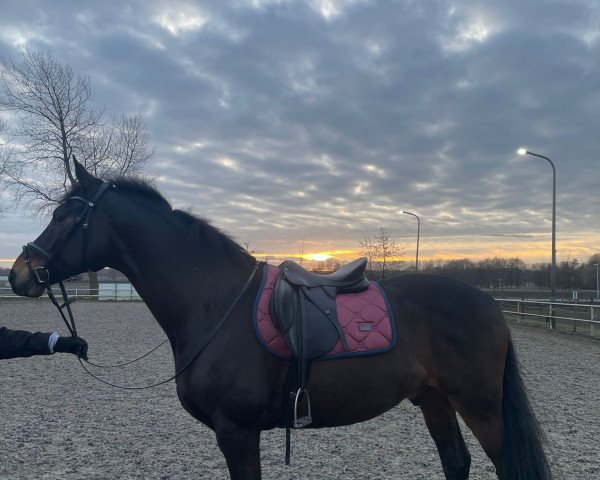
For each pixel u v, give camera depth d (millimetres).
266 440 5410
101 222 3080
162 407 6672
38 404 6762
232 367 2840
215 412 2855
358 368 2934
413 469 4523
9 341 3150
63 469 4430
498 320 3168
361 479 4289
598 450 4922
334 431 5758
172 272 3066
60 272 3037
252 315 2939
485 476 4305
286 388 2877
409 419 6293
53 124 31406
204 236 3148
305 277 3102
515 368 3135
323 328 2924
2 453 4801
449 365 3049
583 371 9180
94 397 7195
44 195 31609
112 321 17797
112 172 3348
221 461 4672
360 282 3184
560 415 6242
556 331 15977
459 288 3238
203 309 3027
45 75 30562
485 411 3029
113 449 4977
